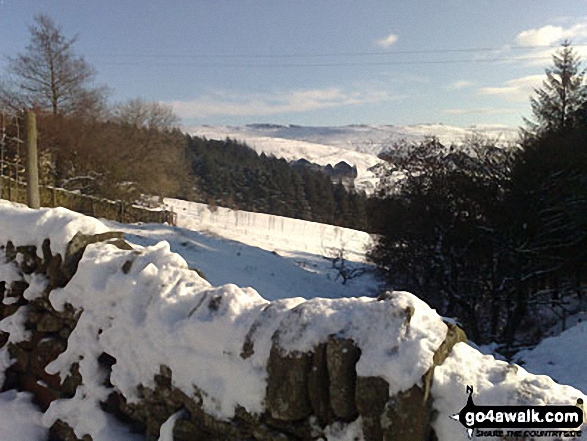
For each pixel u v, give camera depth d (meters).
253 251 23.45
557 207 16.73
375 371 2.61
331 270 25.44
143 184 32.84
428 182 19.31
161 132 35.91
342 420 2.73
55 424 4.00
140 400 3.62
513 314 16.50
